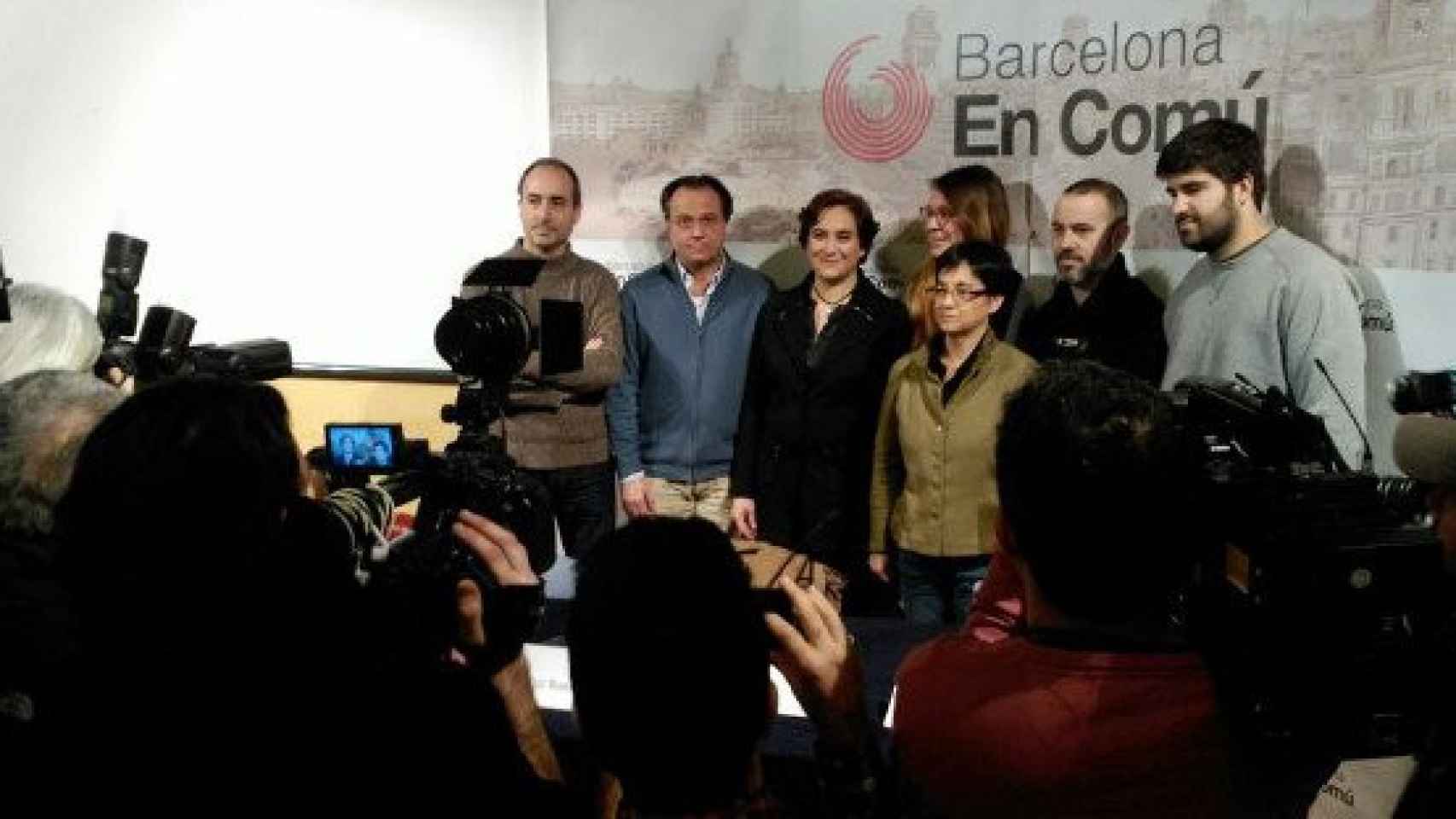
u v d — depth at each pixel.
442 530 1.25
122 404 1.01
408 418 3.88
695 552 0.87
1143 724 0.95
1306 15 3.11
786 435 3.27
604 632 0.84
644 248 3.73
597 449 3.46
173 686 0.95
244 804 0.95
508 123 3.76
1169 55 3.23
